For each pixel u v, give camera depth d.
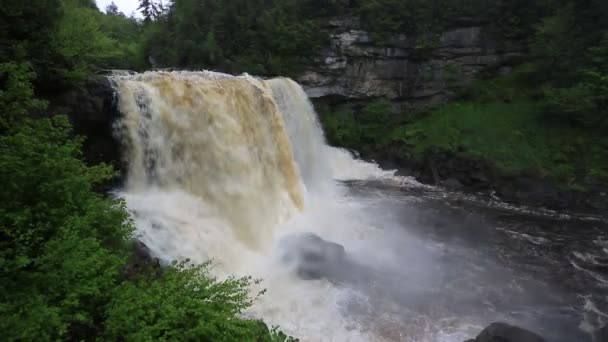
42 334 6.33
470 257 17.16
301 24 32.81
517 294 14.34
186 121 18.27
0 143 8.51
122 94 16.58
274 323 12.30
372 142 31.81
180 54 36.28
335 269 15.20
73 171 9.64
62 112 15.05
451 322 12.59
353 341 11.70
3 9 13.38
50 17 15.07
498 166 25.56
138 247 12.48
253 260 15.89
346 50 32.25
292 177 22.81
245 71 32.69
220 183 18.86
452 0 32.22
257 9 34.69
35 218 8.57
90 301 7.80
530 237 19.28
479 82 32.59
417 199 24.19
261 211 19.25
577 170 24.38
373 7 31.72
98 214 9.80
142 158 16.97
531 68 30.61
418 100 33.59
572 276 15.66
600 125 25.80
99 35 20.78
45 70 14.61
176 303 7.78
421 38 32.62
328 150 30.77
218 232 16.22
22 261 7.04
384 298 13.80
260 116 21.86
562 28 28.05
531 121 28.16
